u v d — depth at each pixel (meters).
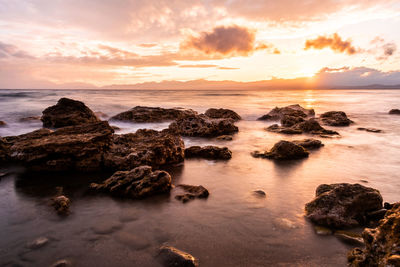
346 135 19.50
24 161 10.84
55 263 4.96
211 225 6.33
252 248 5.39
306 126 21.28
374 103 55.38
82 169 10.87
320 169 10.97
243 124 26.77
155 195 8.18
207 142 17.30
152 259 5.06
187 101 62.00
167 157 11.90
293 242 5.60
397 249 3.83
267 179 9.73
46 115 23.48
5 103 48.97
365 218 6.39
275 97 85.50
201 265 4.87
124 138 13.24
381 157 12.95
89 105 47.38
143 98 76.44
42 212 7.12
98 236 5.88
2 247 5.49
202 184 9.25
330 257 5.09
